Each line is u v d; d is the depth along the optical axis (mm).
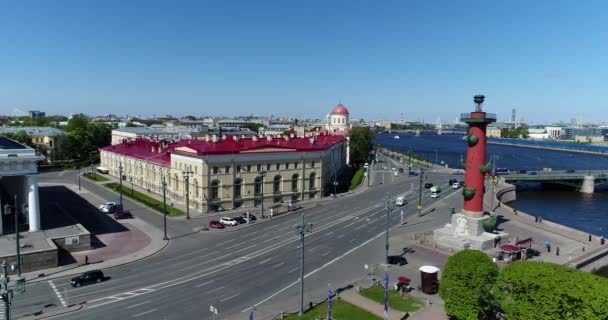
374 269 63500
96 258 66875
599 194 168500
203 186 100000
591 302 36062
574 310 36781
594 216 126062
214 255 69750
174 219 94312
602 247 76812
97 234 81062
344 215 101250
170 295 53094
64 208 102938
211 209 101938
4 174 69625
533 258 70312
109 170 163250
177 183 111125
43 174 163625
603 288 36812
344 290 55125
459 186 147000
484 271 42219
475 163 75938
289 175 115812
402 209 109188
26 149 72812
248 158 106562
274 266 64438
